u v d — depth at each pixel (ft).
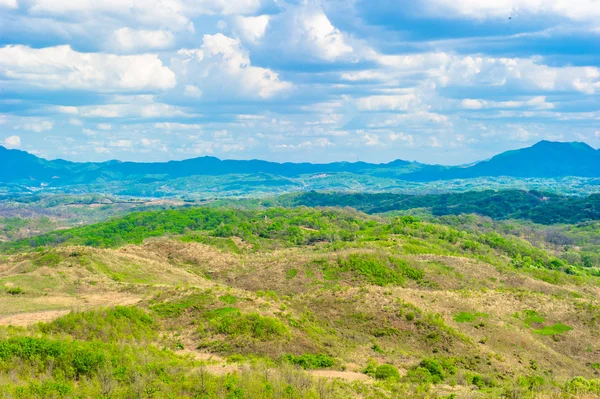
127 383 133.18
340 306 244.01
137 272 315.17
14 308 212.02
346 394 141.90
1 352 138.00
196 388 132.36
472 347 216.74
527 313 266.98
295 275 350.64
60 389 124.26
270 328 196.13
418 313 235.61
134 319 193.57
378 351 206.08
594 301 311.47
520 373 199.31
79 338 171.94
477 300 275.59
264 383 139.03
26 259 314.14
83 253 313.12
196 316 207.21
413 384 164.25
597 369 222.07
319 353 188.96
